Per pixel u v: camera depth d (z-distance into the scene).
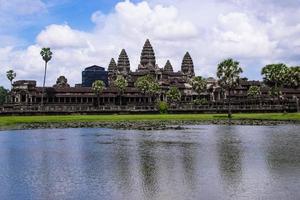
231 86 154.38
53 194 36.62
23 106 170.12
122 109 166.38
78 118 137.00
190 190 37.38
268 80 184.88
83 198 35.31
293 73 181.25
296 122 126.44
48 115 151.88
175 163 51.31
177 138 82.00
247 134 89.19
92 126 115.25
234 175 43.47
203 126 114.50
